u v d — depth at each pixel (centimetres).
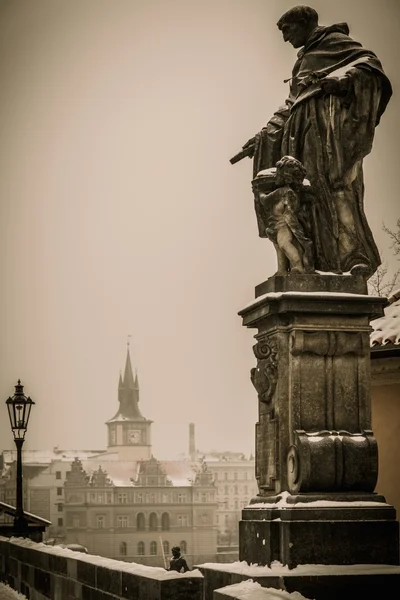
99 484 19388
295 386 1174
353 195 1266
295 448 1152
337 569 1068
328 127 1249
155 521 19512
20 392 2658
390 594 1038
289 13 1320
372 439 1159
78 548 2559
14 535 2581
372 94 1251
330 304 1180
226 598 934
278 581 1038
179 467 19888
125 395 19538
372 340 2008
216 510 19662
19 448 2620
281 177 1223
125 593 1197
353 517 1118
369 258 1262
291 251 1217
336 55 1284
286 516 1116
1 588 2177
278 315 1191
